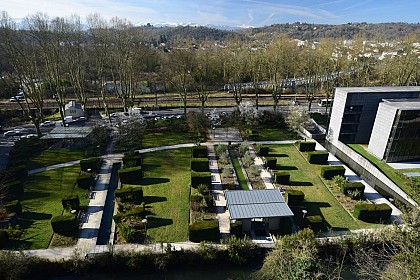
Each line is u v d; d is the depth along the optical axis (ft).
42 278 70.13
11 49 134.41
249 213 81.00
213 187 103.96
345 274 70.90
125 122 149.79
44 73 173.78
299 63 206.39
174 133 157.69
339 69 224.12
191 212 90.12
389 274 50.67
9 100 222.69
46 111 206.49
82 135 139.95
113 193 103.71
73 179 109.40
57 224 79.10
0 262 65.21
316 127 167.12
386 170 116.26
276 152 134.72
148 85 260.01
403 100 133.08
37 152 133.08
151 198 97.14
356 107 140.26
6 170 110.42
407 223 51.34
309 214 89.92
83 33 179.01
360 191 97.86
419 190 51.78
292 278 57.00
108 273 72.23
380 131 126.72
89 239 78.95
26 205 92.68
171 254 72.49
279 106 212.64
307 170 117.70
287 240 71.05
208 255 72.90
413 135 119.24
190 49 192.95
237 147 138.21
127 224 82.33
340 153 140.87
